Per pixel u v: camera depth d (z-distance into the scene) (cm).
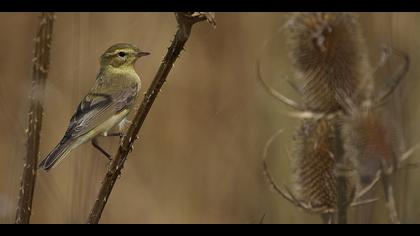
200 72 1912
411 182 1147
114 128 1046
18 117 1379
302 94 1072
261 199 1633
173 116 1866
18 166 1171
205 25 1889
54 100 1581
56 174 1516
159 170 1811
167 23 1792
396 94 948
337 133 1008
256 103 1794
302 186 1059
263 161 1029
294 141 1097
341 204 962
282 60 1731
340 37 1059
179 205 1752
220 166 1791
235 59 1862
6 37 1845
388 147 887
